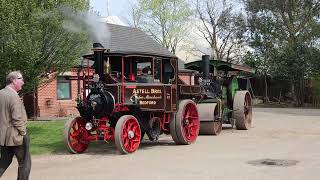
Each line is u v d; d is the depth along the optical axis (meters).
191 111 13.30
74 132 11.59
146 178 8.00
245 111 17.11
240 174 8.14
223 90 17.02
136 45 29.28
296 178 7.72
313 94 36.72
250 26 41.19
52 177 8.33
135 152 11.38
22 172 6.95
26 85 12.91
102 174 8.50
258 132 15.92
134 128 11.41
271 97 39.81
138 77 11.84
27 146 7.03
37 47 12.45
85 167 9.37
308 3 38.09
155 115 12.39
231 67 17.30
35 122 18.47
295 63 35.97
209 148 11.91
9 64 12.30
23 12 12.25
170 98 12.38
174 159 10.08
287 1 38.19
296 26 38.41
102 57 11.38
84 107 11.21
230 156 10.33
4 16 12.04
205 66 16.53
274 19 39.66
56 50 13.05
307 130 16.36
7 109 6.82
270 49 38.97
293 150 11.18
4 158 6.98
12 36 12.19
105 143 13.50
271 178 7.74
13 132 6.81
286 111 28.89
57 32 12.91
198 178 7.88
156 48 31.00
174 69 12.69
